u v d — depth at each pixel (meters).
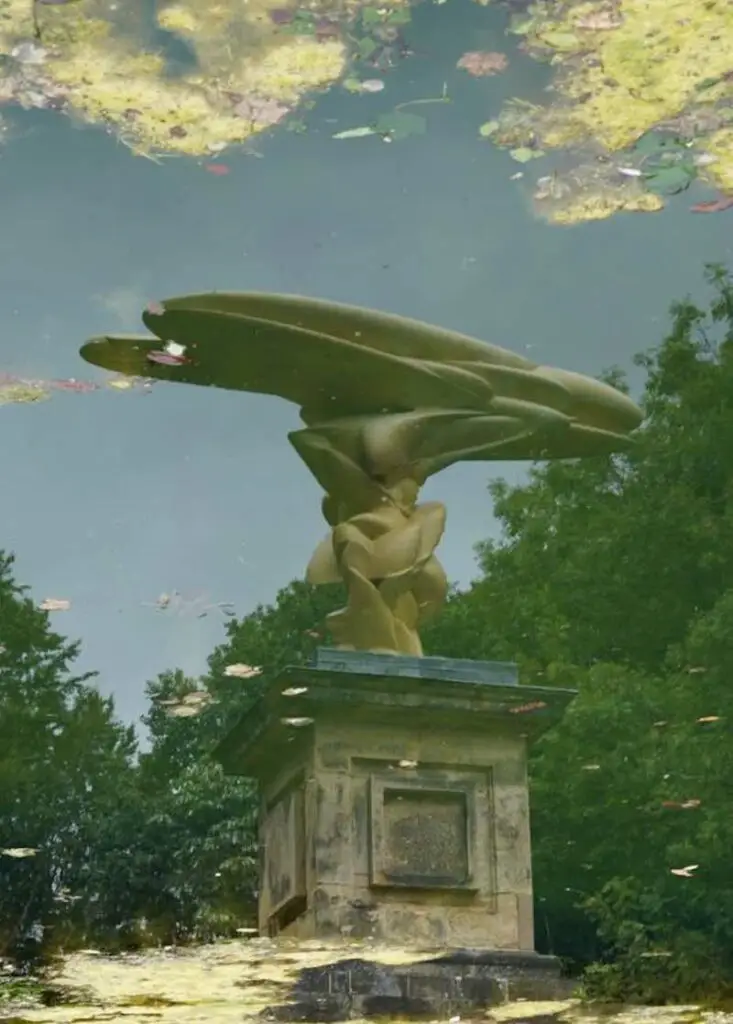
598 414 11.07
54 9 11.02
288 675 9.52
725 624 16.22
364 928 9.36
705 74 10.43
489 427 10.68
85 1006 6.72
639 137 10.46
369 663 9.82
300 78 11.03
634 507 19.39
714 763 15.16
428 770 9.74
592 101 10.68
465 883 9.59
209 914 19.08
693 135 10.38
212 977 7.63
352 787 9.60
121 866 20.12
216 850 19.91
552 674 17.86
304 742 9.77
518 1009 7.98
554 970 9.08
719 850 14.72
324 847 9.44
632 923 14.90
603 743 16.34
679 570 18.97
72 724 20.73
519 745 9.93
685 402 19.67
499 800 9.80
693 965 14.63
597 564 19.28
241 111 11.24
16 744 20.45
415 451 10.53
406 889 9.50
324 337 10.12
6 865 20.03
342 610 10.30
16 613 20.75
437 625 20.02
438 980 8.70
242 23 11.14
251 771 10.45
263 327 10.03
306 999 8.10
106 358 10.30
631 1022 7.36
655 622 19.11
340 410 10.70
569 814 16.19
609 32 10.60
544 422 10.75
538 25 10.75
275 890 10.13
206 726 22.03
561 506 21.50
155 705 22.41
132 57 11.09
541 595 20.08
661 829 15.68
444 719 9.77
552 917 17.64
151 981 7.39
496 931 9.54
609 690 16.80
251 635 21.70
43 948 19.42
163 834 20.47
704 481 19.73
